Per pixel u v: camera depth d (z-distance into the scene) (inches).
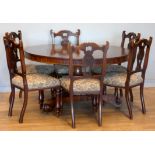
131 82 132.8
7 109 146.1
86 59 117.6
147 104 156.1
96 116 138.9
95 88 124.0
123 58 130.9
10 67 131.2
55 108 143.8
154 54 185.5
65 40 168.6
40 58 129.4
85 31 175.9
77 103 156.6
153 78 189.2
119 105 151.6
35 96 166.2
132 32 171.9
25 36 171.5
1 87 175.5
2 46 170.2
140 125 129.2
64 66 153.7
